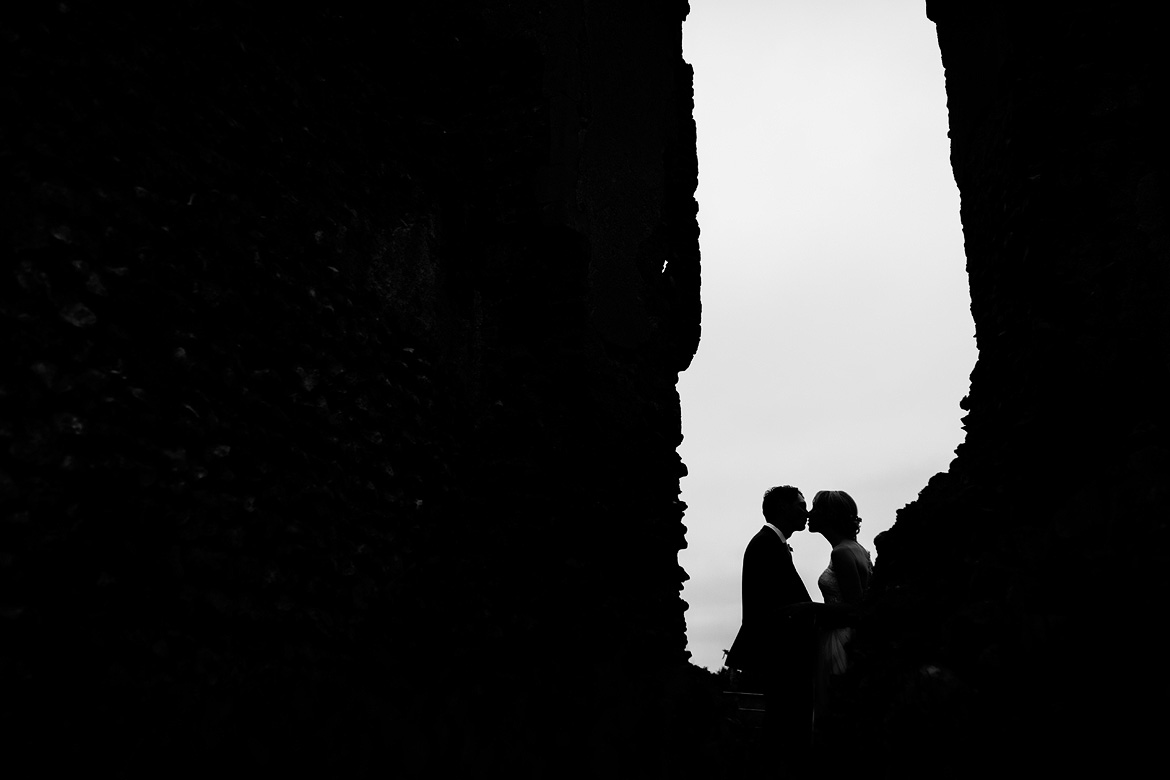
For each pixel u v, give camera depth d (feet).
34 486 9.76
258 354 13.61
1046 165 14.71
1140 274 13.88
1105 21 15.08
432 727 7.38
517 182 21.12
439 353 18.79
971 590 11.23
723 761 9.14
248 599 12.64
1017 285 15.02
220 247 12.97
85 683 9.96
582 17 22.61
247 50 14.17
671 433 23.75
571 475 20.08
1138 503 9.60
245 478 12.95
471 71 21.88
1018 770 8.93
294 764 6.95
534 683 8.75
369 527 15.70
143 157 11.82
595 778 7.81
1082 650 9.02
